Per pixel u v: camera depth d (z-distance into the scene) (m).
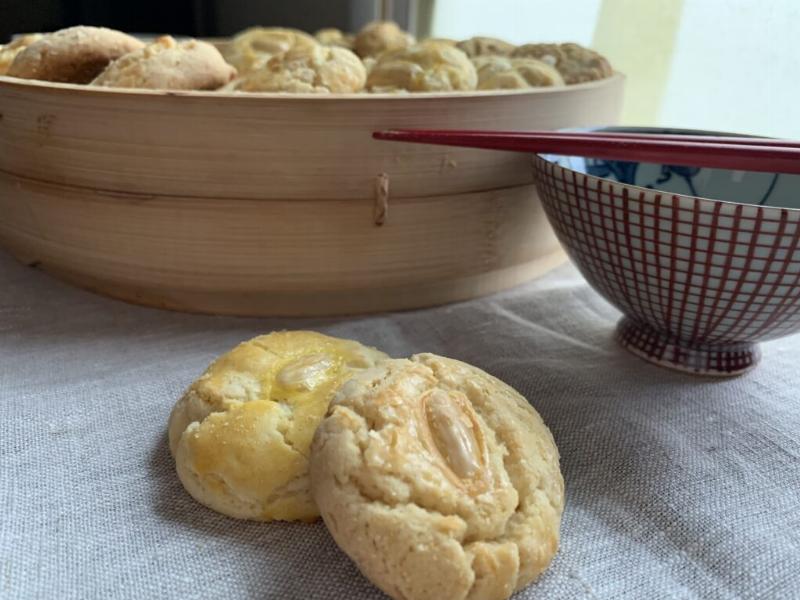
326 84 0.24
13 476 0.17
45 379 0.22
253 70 0.26
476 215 0.25
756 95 0.34
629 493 0.18
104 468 0.18
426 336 0.25
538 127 0.25
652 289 0.20
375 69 0.26
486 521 0.14
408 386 0.15
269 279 0.25
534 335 0.25
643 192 0.18
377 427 0.14
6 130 0.25
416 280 0.26
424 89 0.25
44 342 0.24
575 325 0.26
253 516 0.16
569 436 0.20
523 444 0.15
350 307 0.26
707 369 0.23
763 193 0.24
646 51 0.38
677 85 0.38
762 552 0.16
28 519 0.16
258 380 0.18
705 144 0.18
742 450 0.19
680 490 0.18
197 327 0.25
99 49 0.25
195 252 0.24
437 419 0.15
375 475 0.14
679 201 0.18
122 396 0.21
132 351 0.24
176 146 0.22
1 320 0.25
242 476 0.16
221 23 0.57
